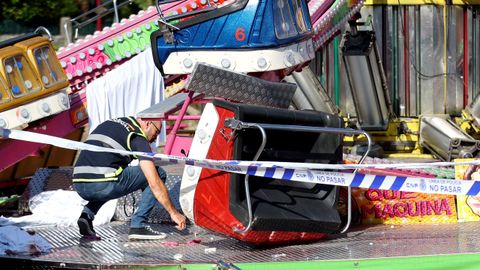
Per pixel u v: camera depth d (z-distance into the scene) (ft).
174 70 47.34
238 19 46.68
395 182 39.91
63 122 49.32
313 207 40.68
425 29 67.36
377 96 64.23
